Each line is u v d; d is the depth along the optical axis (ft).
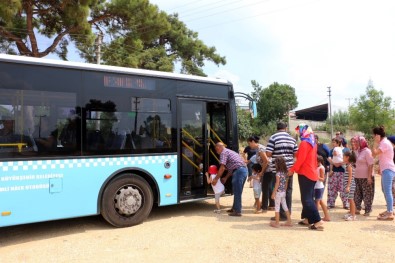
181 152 27.53
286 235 22.21
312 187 23.72
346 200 30.40
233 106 30.91
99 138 23.45
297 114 242.17
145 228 23.97
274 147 26.55
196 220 26.25
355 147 28.30
